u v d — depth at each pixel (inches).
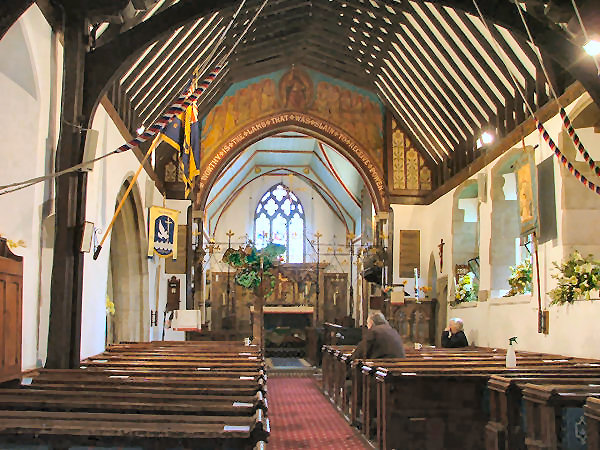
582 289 393.4
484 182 585.9
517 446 252.1
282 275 1084.5
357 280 1038.4
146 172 610.5
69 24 347.3
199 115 731.4
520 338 499.5
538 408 227.1
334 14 650.2
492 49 507.8
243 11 568.1
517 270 522.0
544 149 466.3
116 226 586.9
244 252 671.1
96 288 425.1
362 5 600.4
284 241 1151.6
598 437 172.2
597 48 297.9
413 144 772.6
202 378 248.5
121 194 544.4
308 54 746.8
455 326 556.7
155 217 553.3
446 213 693.9
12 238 316.2
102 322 449.1
